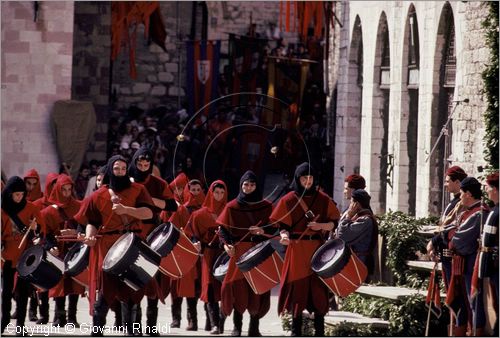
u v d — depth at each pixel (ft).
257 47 238.48
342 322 98.68
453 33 150.41
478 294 88.22
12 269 95.81
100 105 212.02
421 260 108.58
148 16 224.74
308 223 93.61
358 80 203.72
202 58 236.84
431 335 98.27
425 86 157.17
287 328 104.01
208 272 102.89
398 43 172.65
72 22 170.60
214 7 304.91
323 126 234.17
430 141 154.51
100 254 90.53
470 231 89.61
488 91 117.19
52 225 102.53
